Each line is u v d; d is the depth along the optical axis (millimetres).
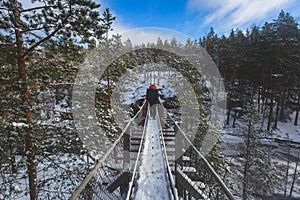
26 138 4973
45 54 5801
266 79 25938
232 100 27625
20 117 4766
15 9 4645
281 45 23000
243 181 10602
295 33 24891
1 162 4398
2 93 4910
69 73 6766
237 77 29297
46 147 5555
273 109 28250
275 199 12492
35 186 5000
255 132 11312
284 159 18609
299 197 13422
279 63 23766
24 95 5078
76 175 5586
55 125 5902
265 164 10875
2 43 4746
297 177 15133
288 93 26266
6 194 4367
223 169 10203
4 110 4766
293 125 26141
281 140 22484
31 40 5160
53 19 4797
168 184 4285
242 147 11797
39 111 5590
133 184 4320
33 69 5605
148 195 3895
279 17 28094
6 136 4430
